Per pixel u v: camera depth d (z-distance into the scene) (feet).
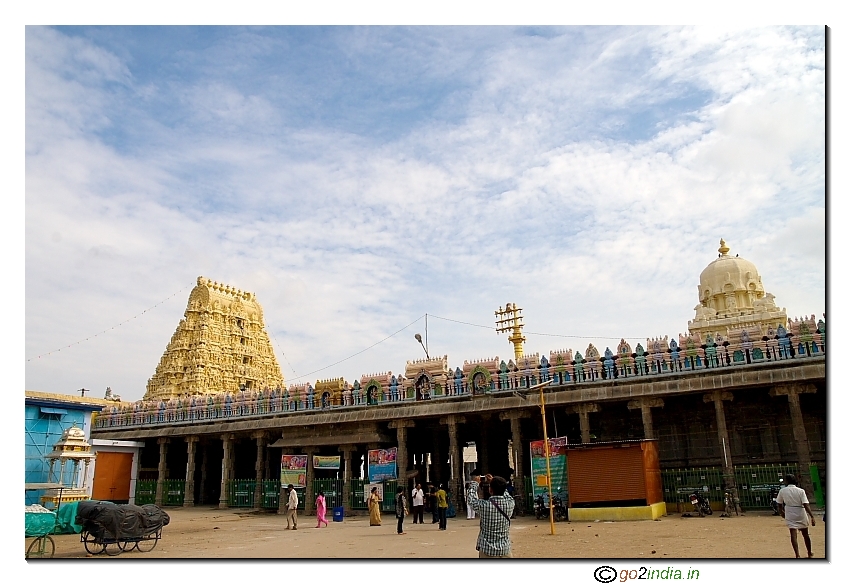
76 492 92.17
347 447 126.72
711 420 110.22
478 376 116.88
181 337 206.08
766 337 97.60
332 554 62.85
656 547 60.44
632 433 115.44
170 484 144.46
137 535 66.44
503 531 36.09
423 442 147.13
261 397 139.44
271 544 74.33
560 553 58.18
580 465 94.79
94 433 155.12
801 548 56.85
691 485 98.53
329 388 132.46
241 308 221.87
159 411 150.20
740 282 162.81
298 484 128.16
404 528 91.86
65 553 67.26
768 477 94.89
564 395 106.63
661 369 101.96
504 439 136.36
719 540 63.93
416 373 125.29
